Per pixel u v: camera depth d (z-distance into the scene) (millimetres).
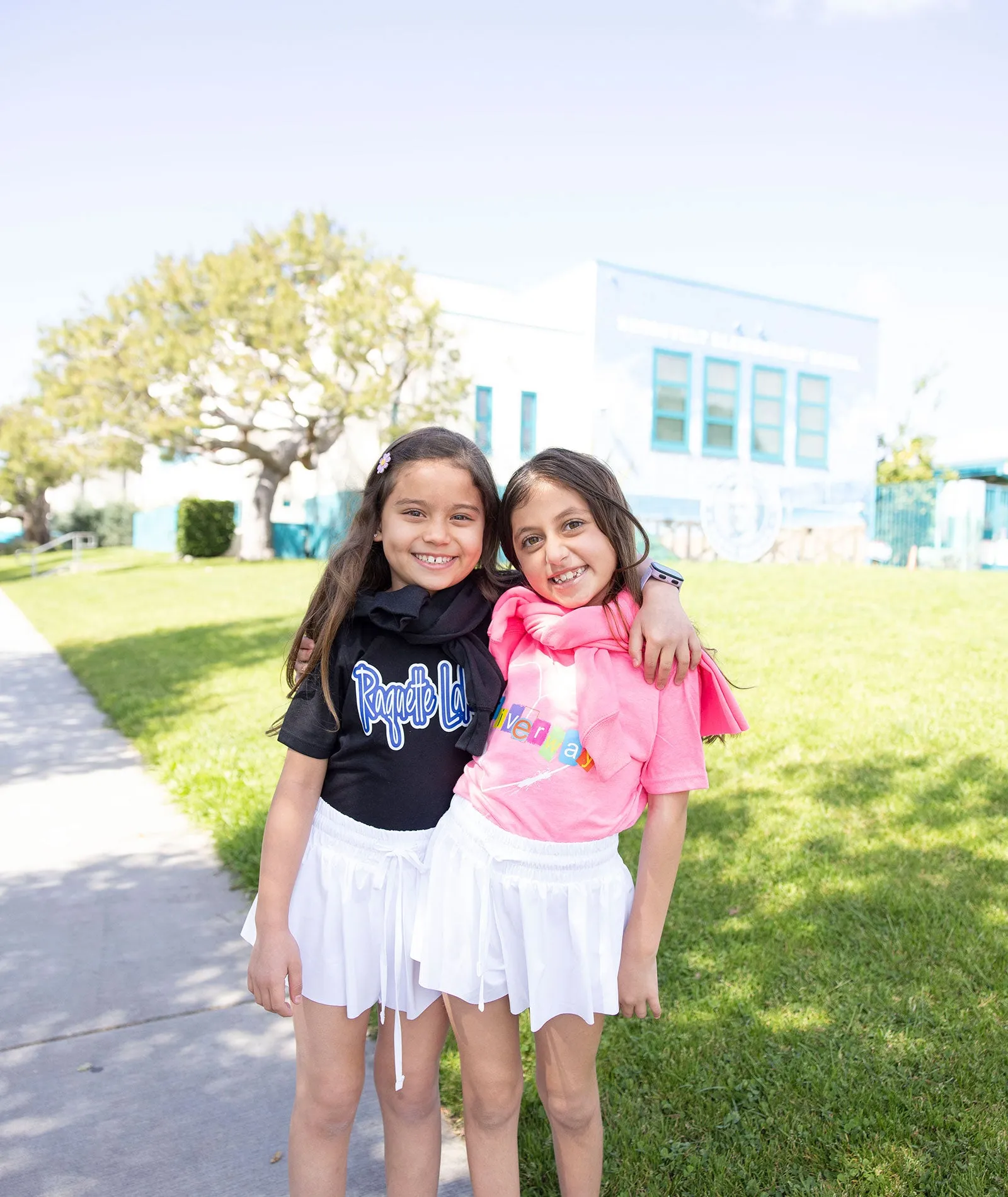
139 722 7012
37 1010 3146
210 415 20250
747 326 22281
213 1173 2400
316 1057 1911
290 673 1985
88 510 38969
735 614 9383
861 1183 2211
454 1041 2846
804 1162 2293
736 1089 2547
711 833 4230
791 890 3672
